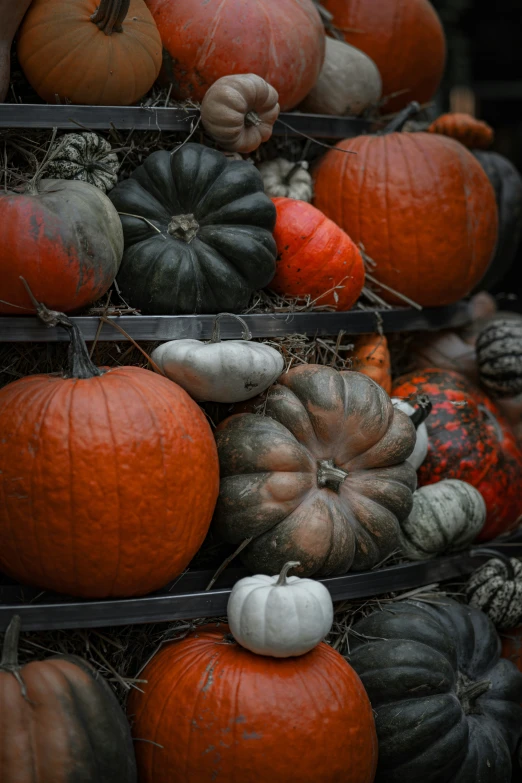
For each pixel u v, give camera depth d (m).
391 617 2.82
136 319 2.71
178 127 2.98
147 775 2.41
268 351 2.68
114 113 2.88
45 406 2.34
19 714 2.16
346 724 2.38
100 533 2.34
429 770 2.60
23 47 2.84
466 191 3.53
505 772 2.69
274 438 2.64
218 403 2.88
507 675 2.89
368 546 2.74
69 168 2.80
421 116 4.57
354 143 3.53
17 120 2.77
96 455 2.31
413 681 2.64
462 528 3.06
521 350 3.68
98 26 2.82
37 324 2.60
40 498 2.31
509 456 3.60
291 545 2.60
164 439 2.40
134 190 2.85
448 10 6.96
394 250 3.44
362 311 3.18
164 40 3.12
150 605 2.53
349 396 2.75
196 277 2.79
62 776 2.14
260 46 3.12
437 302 3.60
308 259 3.05
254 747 2.29
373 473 2.79
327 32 3.88
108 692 2.35
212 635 2.61
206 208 2.85
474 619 2.98
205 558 2.80
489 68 8.70
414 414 3.14
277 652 2.37
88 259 2.54
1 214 2.47
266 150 3.45
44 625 2.46
